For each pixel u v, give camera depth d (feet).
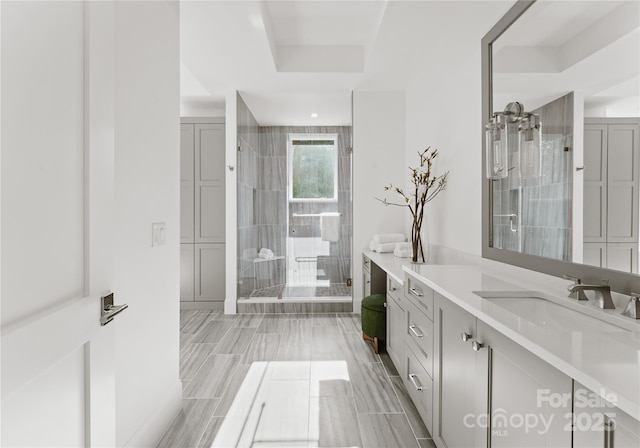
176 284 6.81
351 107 13.70
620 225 4.31
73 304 2.83
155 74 5.89
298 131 16.47
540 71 5.81
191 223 14.62
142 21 5.44
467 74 8.59
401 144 13.69
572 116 5.10
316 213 15.79
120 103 4.84
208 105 15.56
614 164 4.40
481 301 4.48
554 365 2.76
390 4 7.04
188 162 14.60
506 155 6.02
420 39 8.64
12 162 2.26
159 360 6.12
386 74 11.67
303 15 9.71
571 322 4.27
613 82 4.40
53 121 2.65
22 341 2.24
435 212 10.71
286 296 14.73
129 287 5.11
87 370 3.04
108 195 3.38
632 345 3.16
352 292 13.94
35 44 2.46
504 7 6.86
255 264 15.47
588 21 4.84
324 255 15.64
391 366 9.05
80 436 2.97
